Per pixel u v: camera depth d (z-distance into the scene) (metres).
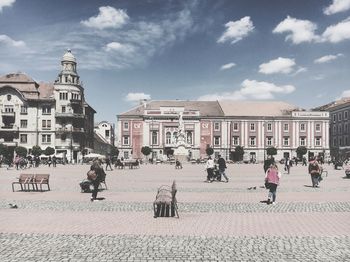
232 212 16.30
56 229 12.72
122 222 13.98
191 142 114.06
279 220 14.41
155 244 10.73
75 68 102.50
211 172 32.94
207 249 10.20
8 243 10.83
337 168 62.16
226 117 114.50
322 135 114.75
